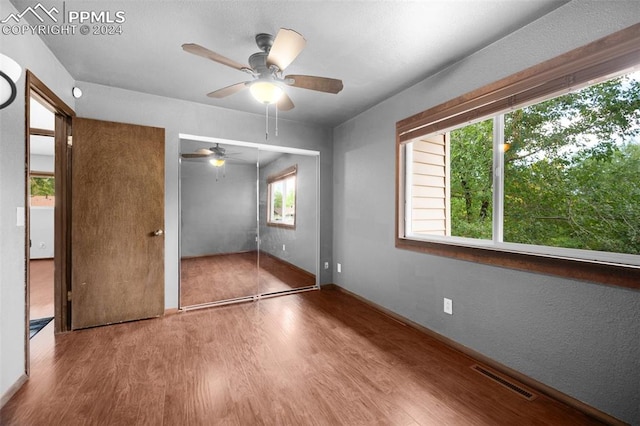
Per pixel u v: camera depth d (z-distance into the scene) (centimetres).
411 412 155
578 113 173
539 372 174
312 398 165
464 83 219
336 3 162
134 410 154
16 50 169
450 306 231
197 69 241
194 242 321
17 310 171
